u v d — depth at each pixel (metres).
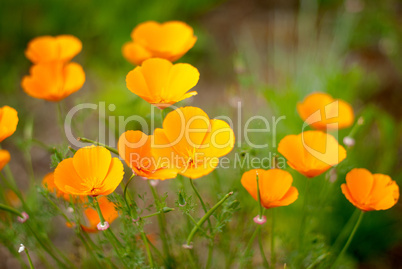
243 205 1.08
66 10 1.91
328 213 1.21
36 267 1.21
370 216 1.24
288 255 1.08
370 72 1.72
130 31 1.84
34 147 1.48
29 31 1.91
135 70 0.99
